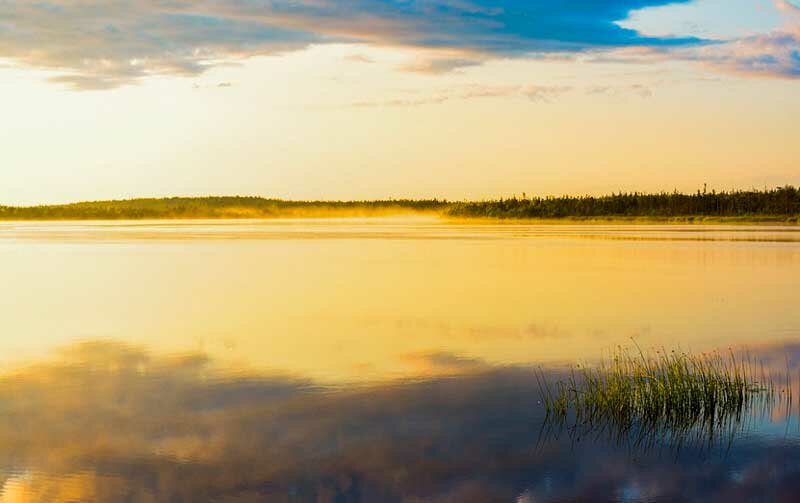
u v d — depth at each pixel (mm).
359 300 34281
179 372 19781
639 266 50219
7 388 18203
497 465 12648
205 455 13344
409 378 18750
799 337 23953
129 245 80250
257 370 19859
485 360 20828
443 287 39219
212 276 45812
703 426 14227
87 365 20812
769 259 54469
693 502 11016
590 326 26516
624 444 13461
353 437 14180
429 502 11305
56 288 40062
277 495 11688
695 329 25734
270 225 182375
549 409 15602
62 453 13492
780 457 12617
